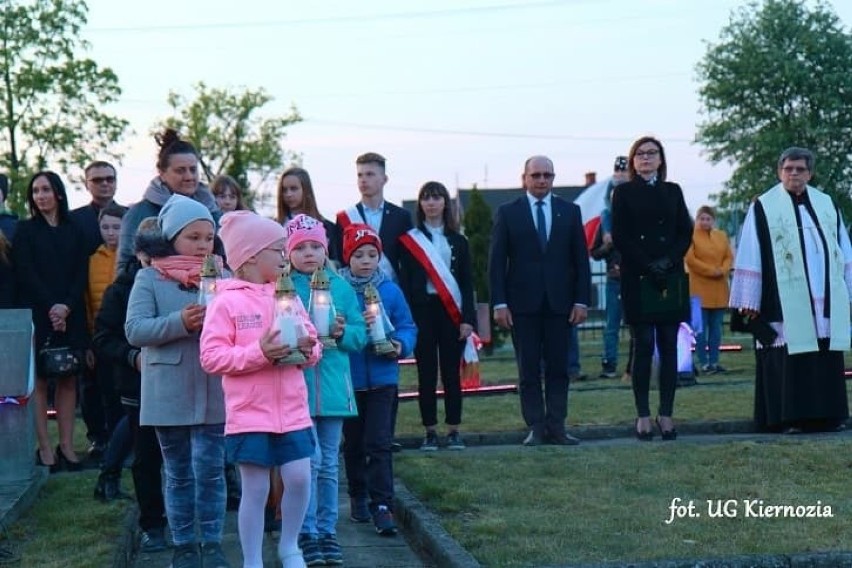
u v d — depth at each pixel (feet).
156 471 23.17
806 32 153.79
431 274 32.22
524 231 33.32
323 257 22.79
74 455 31.55
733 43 157.58
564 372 33.12
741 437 33.86
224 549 23.24
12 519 24.64
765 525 22.82
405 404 41.96
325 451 22.44
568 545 21.45
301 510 19.70
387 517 24.03
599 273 74.64
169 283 21.30
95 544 22.66
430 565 21.93
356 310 22.97
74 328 31.19
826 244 34.60
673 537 21.91
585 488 26.09
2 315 27.35
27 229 31.19
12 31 124.98
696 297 49.80
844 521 23.03
